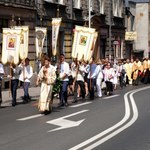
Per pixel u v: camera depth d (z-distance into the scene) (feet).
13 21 93.30
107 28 150.10
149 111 57.41
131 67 118.01
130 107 61.82
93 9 137.49
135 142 36.86
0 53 87.86
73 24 122.83
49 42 110.63
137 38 206.08
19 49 67.72
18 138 38.37
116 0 159.33
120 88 103.55
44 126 44.91
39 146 34.99
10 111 57.57
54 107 61.72
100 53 144.87
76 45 73.77
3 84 88.07
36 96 78.64
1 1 89.25
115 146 35.17
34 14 102.06
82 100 72.54
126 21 186.39
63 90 63.26
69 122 47.55
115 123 47.06
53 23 95.04
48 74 53.93
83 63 73.77
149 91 92.84
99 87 79.66
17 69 65.31
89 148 34.24
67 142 36.55
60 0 116.98
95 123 46.96
